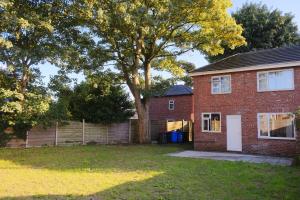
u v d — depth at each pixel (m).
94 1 23.61
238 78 22.16
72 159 17.80
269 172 13.50
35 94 21.80
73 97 27.39
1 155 19.30
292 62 19.38
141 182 11.59
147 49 29.34
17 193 9.91
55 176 12.69
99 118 28.42
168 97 40.47
